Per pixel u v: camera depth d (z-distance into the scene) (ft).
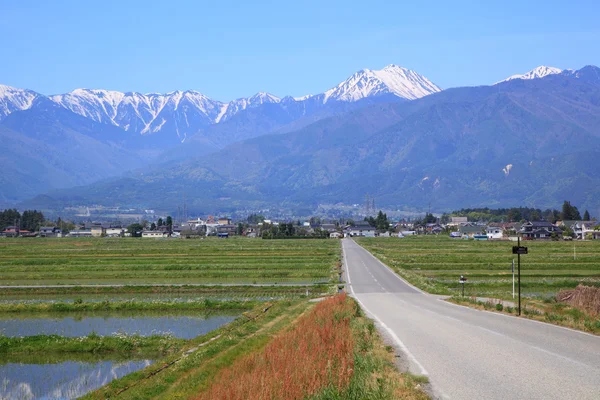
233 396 60.39
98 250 437.17
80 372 106.63
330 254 400.06
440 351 74.43
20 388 96.78
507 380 57.47
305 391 57.82
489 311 127.75
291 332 100.78
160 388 79.51
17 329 148.15
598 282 224.12
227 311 177.99
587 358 67.46
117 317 167.84
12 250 436.76
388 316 117.19
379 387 55.06
